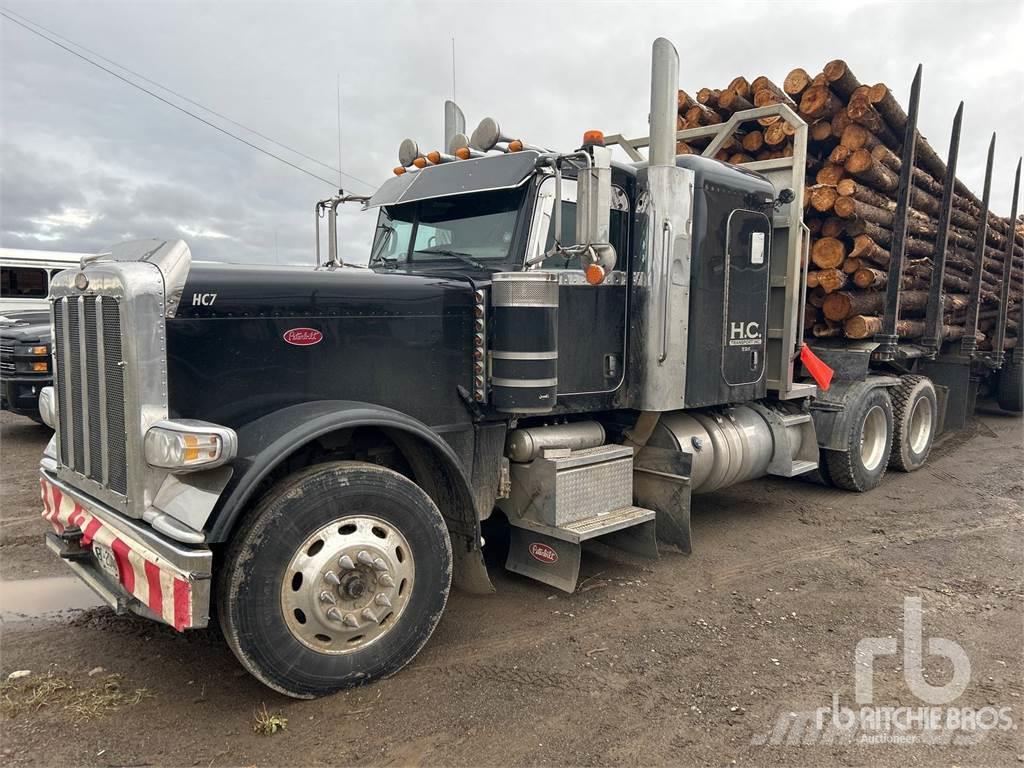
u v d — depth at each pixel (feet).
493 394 12.91
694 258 15.66
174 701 10.16
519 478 14.21
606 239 12.07
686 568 15.78
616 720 9.78
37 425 32.07
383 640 10.63
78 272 10.69
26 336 28.04
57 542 11.91
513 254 13.58
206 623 9.02
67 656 11.47
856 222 22.84
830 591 14.53
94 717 9.72
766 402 19.90
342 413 10.32
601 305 14.65
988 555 16.71
